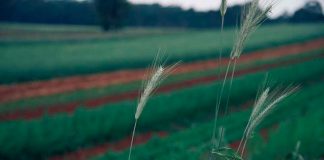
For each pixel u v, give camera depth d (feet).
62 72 99.50
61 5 241.55
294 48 160.56
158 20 269.85
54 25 236.63
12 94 75.51
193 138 44.60
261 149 32.53
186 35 208.85
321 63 114.01
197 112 63.31
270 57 139.74
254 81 79.00
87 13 243.60
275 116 55.42
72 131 46.26
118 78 98.99
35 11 235.81
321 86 87.61
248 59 135.13
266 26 243.60
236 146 43.50
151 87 9.25
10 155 41.70
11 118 59.88
